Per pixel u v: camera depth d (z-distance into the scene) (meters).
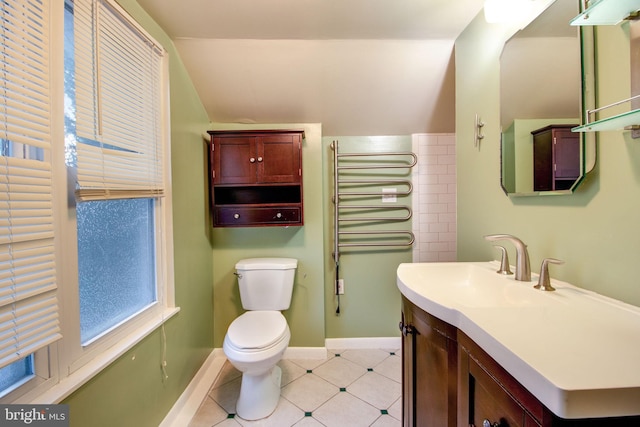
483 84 1.31
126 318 1.18
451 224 2.21
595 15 0.69
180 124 1.61
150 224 1.39
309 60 1.67
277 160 1.91
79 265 0.98
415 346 0.99
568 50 0.85
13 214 0.69
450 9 1.31
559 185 0.89
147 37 1.28
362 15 1.35
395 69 1.72
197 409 1.56
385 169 2.21
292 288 2.01
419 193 2.21
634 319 0.64
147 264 1.37
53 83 0.84
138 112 1.24
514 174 1.10
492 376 0.58
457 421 0.76
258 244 2.12
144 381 1.22
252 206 1.91
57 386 0.83
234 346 1.42
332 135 2.20
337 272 2.20
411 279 1.08
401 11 1.33
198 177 1.86
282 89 1.84
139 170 1.24
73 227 0.91
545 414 0.44
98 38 0.99
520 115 1.06
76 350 0.91
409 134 2.19
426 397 0.92
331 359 2.08
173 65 1.54
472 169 1.41
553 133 0.90
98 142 1.01
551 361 0.47
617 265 0.74
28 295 0.72
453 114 2.02
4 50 0.70
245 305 1.95
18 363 0.77
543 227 0.98
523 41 1.04
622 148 0.72
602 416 0.41
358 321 2.25
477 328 0.62
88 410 0.92
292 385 1.77
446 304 0.80
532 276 0.99
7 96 0.70
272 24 1.42
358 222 2.22
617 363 0.47
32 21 0.77
